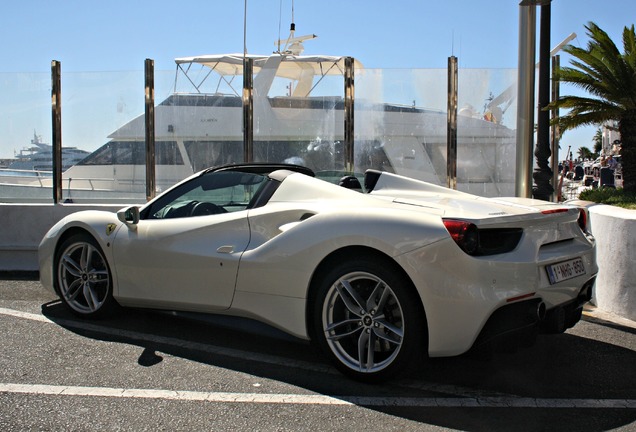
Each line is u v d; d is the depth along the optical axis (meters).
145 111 8.68
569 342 4.54
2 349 4.21
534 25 6.97
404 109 8.95
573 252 3.80
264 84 9.20
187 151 9.08
